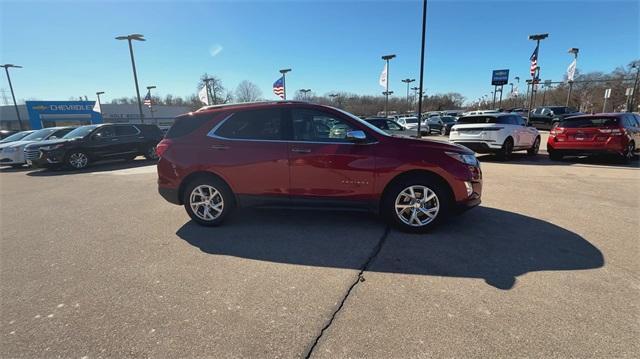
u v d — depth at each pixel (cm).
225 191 438
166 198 456
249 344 219
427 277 301
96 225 478
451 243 376
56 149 1109
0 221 513
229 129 430
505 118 1072
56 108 4103
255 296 276
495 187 660
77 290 293
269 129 422
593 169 865
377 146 402
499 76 2952
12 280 314
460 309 251
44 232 454
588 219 455
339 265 329
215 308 260
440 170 390
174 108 6669
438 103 9144
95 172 1064
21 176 1045
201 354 210
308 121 416
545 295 267
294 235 411
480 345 213
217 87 5388
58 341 226
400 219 407
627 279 290
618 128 905
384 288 284
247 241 396
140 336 229
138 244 397
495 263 326
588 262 324
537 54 2153
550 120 2519
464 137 1096
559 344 212
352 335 225
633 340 214
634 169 850
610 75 5497
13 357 212
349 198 410
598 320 234
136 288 294
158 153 452
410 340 219
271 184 420
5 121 5400
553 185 674
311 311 254
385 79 2236
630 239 382
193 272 321
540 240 382
